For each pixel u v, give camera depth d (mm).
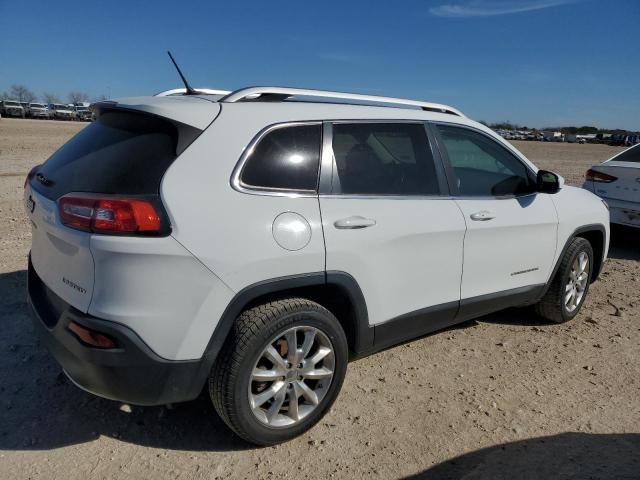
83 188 2646
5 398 3279
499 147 4172
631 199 7188
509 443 3061
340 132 3182
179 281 2506
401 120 3520
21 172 13000
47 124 47438
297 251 2803
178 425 3115
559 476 2785
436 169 3643
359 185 3189
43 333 2789
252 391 2830
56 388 3418
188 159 2623
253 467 2783
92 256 2457
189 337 2574
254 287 2693
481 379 3771
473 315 4000
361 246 3062
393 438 3064
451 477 2764
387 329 3377
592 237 5176
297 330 2879
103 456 2822
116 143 2803
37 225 2979
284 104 3064
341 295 3109
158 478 2676
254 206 2729
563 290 4637
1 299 4668
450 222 3568
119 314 2449
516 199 4148
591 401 3543
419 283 3471
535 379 3805
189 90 3426
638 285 6051
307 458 2871
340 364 3078
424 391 3576
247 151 2779
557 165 25125
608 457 2955
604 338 4555
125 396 2600
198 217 2547
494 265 3965
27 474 2658
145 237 2430
